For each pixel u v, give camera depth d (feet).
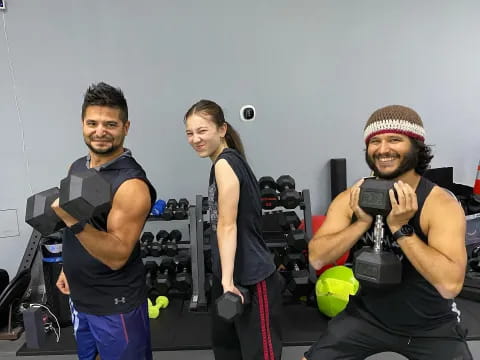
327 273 7.16
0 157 8.68
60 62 8.54
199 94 8.95
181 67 8.82
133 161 4.08
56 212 3.23
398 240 3.27
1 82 8.46
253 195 4.28
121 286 3.95
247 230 4.25
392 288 3.65
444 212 3.37
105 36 8.56
